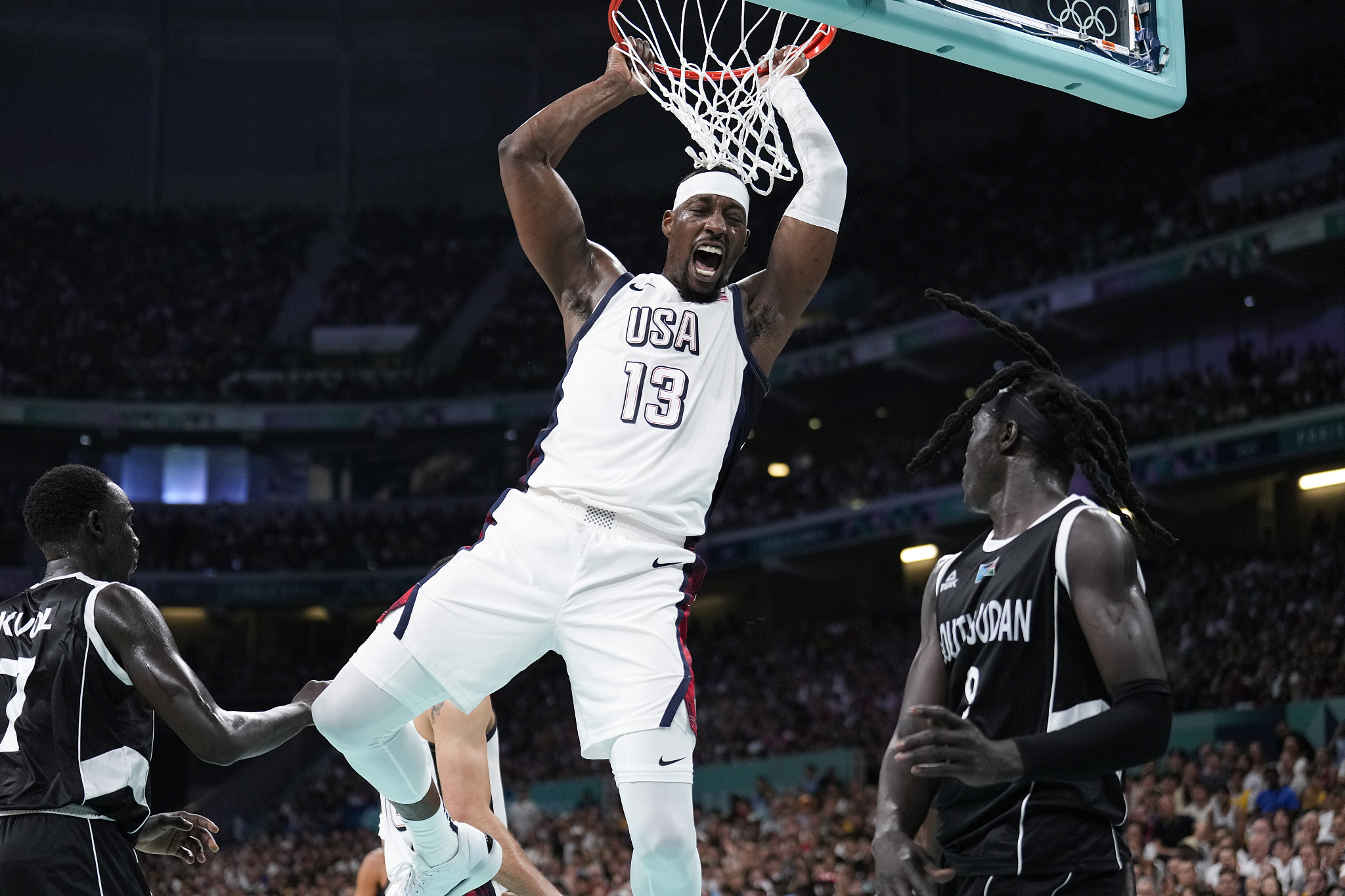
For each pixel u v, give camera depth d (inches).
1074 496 120.5
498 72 1647.4
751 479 1348.4
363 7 1617.9
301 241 1617.9
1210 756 605.0
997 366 1248.8
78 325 1477.6
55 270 1515.7
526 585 139.2
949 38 159.9
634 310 149.3
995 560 119.0
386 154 1657.2
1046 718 112.3
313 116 1658.5
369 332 1523.1
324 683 149.8
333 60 1652.3
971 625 118.8
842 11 154.6
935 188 1360.7
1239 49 1264.8
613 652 137.3
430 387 1437.0
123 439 1462.8
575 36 1620.3
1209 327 1152.2
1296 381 978.7
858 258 1384.1
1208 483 1053.8
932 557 1246.3
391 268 1587.1
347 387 1444.4
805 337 1299.2
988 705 115.9
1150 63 179.2
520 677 1272.1
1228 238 1038.4
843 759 856.9
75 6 1584.6
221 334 1524.4
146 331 1497.3
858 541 1190.9
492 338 1482.5
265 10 1619.1
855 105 1496.1
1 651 143.9
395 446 1499.8
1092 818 111.6
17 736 140.5
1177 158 1196.5
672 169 1565.0
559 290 155.4
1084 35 173.6
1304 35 1230.9
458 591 139.2
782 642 1223.5
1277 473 1019.9
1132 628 109.0
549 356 1451.8
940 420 1327.5
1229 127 1173.1
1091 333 1201.4
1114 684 108.3
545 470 144.9
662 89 166.6
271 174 1648.6
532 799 1033.5
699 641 1282.0
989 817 114.1
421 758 148.4
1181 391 1081.4
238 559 1395.2
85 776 139.6
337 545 1406.3
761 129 169.6
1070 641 112.9
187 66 1637.6
